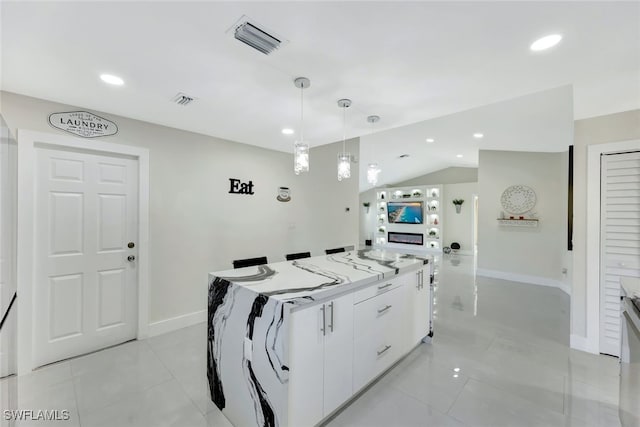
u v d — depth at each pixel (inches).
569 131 157.9
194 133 132.2
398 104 97.4
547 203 206.5
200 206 134.7
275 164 168.2
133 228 115.6
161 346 110.3
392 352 90.7
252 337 65.6
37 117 92.4
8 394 71.5
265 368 62.0
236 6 51.1
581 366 95.1
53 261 97.1
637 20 54.2
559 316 141.8
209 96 91.2
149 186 118.0
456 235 385.7
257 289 67.1
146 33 59.1
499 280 219.8
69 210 100.4
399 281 94.0
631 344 61.1
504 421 70.9
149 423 71.0
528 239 213.9
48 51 65.6
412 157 306.5
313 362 64.3
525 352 104.9
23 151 89.9
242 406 68.4
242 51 66.0
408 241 427.2
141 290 116.1
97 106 100.0
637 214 95.7
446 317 140.3
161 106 99.9
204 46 64.0
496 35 59.8
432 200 404.2
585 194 104.5
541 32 58.6
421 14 53.4
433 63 71.2
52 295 97.1
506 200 223.8
